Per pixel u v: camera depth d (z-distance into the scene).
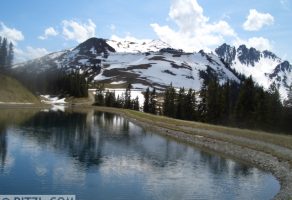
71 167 39.94
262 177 38.38
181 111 122.62
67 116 113.44
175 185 34.47
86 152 49.09
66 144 54.75
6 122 82.12
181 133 73.31
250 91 94.69
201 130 73.75
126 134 72.94
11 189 31.38
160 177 37.19
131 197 30.42
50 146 52.12
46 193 30.64
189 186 34.25
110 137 66.50
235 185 35.03
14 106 140.88
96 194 30.86
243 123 90.94
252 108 92.19
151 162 44.47
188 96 123.38
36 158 43.56
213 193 32.28
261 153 48.19
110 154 48.53
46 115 111.31
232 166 43.62
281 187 34.00
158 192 32.03
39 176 35.66
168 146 58.34
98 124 92.69
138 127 90.38
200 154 51.47
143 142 61.94
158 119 104.31
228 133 67.00
